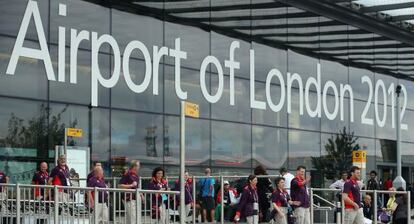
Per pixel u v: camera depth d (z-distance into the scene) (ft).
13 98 73.77
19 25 75.00
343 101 116.78
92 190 42.50
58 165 58.54
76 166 76.59
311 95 110.93
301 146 108.47
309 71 110.63
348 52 117.29
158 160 88.22
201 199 67.51
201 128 93.61
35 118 75.61
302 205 57.16
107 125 82.69
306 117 109.81
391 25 116.06
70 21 80.02
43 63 76.84
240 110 99.66
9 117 73.31
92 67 81.76
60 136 77.77
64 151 74.95
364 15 109.70
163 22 90.89
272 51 105.09
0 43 73.20
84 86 80.79
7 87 73.36
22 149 74.13
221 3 98.58
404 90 128.98
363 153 102.27
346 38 116.78
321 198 63.46
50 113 77.05
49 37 77.66
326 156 112.47
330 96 114.32
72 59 79.77
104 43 83.46
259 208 61.87
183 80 92.53
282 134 105.50
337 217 60.64
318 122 111.96
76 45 80.38
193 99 93.56
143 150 86.53
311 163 109.91
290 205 57.88
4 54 73.41
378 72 123.65
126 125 84.94
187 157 91.35
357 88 119.44
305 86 109.81
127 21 86.43
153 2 89.81
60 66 78.43
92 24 82.38
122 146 84.07
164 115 89.76
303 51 109.60
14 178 73.20
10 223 43.57
